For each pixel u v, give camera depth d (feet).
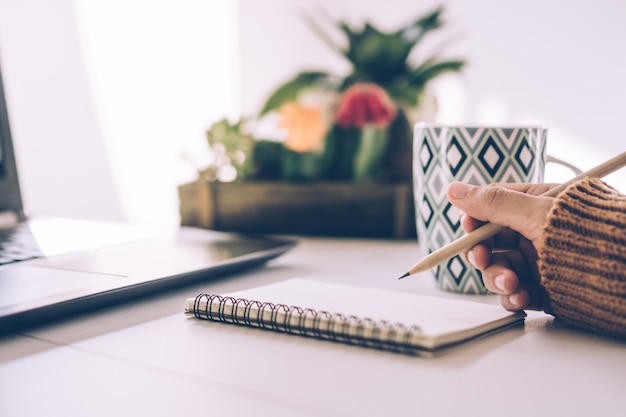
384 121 2.87
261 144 3.05
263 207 2.97
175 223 4.23
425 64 2.93
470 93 3.47
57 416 0.95
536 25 3.27
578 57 3.18
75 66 3.97
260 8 4.01
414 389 1.05
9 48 3.76
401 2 3.63
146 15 4.18
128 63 4.14
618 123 3.11
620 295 1.26
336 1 3.82
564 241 1.32
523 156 1.81
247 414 0.95
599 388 1.06
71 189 3.99
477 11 3.42
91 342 1.33
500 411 0.96
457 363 1.18
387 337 1.23
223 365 1.17
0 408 0.99
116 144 4.12
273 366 1.17
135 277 1.67
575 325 1.40
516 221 1.42
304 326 1.33
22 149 3.80
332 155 3.01
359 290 1.60
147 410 0.97
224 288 1.88
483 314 1.42
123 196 4.17
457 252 1.43
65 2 3.90
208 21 4.18
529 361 1.20
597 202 1.30
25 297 1.45
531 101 3.32
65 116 3.95
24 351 1.27
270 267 2.25
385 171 2.93
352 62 2.98
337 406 0.98
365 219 2.89
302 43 3.92
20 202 2.75
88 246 2.16
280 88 3.11
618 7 3.06
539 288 1.50
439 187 1.84
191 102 4.26
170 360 1.21
